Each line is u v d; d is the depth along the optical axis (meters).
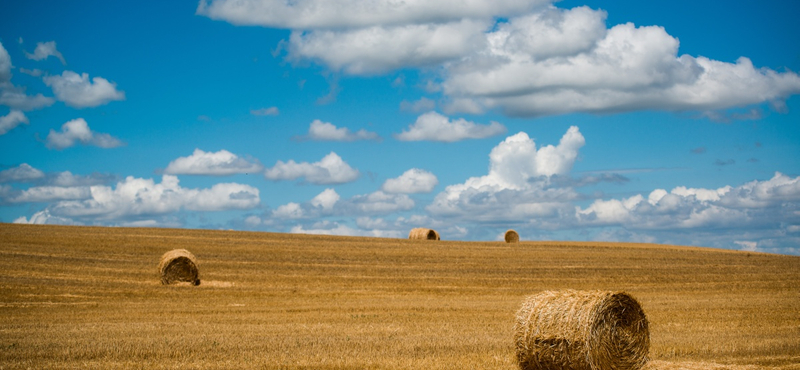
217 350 15.99
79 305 25.86
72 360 14.55
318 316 23.72
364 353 15.96
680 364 14.80
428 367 14.36
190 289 31.66
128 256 42.03
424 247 54.28
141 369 13.71
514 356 15.70
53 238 48.09
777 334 20.17
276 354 15.62
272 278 36.62
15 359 14.53
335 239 58.81
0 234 48.69
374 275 39.06
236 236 56.72
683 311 26.22
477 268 43.25
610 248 57.97
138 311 24.38
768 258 52.03
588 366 13.53
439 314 24.75
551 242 65.31
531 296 14.66
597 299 13.78
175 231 58.22
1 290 28.30
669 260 49.81
